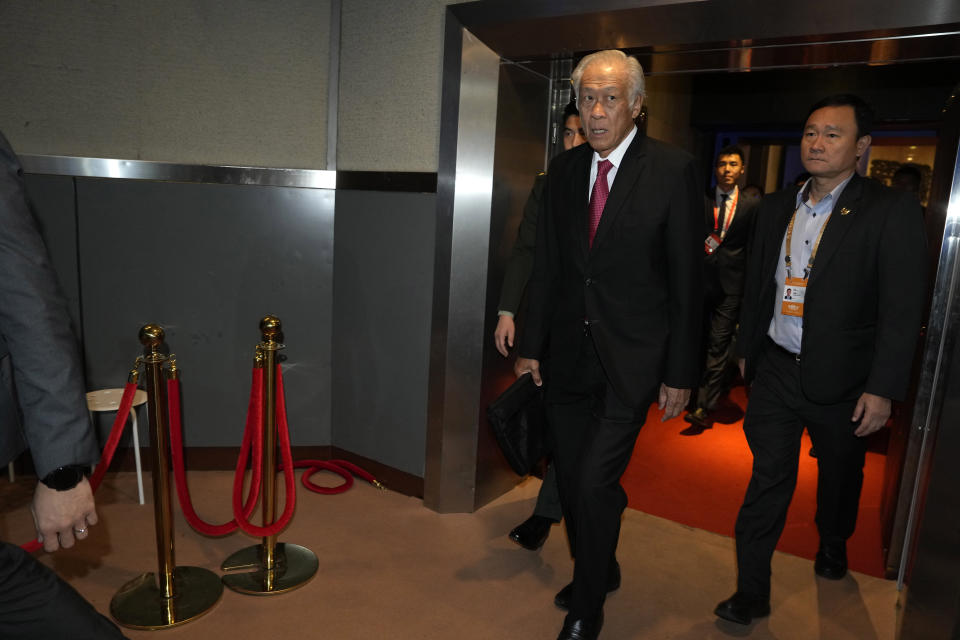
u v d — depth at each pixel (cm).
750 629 205
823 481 220
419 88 267
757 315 213
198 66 289
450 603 214
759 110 584
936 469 168
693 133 624
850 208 191
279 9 291
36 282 109
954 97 219
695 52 225
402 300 282
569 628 185
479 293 262
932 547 167
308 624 201
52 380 110
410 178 272
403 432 289
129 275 293
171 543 206
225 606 208
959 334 161
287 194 299
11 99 277
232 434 312
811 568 242
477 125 251
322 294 308
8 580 111
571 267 190
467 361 266
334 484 302
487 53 246
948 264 211
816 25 194
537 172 284
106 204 287
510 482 302
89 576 221
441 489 273
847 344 193
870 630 206
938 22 180
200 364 304
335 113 297
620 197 179
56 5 274
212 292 301
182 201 293
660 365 181
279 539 250
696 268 177
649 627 205
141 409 302
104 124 285
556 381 198
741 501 300
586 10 218
